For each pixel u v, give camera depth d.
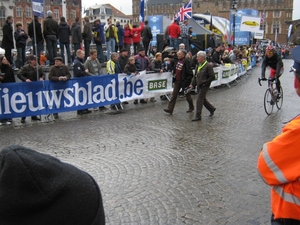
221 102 11.28
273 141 1.76
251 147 6.21
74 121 8.48
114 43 14.61
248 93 13.45
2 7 54.75
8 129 7.66
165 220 3.58
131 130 7.48
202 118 8.77
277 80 9.35
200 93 8.49
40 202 0.94
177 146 6.26
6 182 0.93
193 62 13.53
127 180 4.66
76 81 9.03
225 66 15.37
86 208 1.00
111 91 9.87
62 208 0.96
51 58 12.58
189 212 3.76
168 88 11.74
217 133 7.21
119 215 3.70
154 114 9.30
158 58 11.58
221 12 101.38
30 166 0.93
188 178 4.73
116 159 5.53
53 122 8.38
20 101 8.15
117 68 10.38
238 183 4.56
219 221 3.56
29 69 8.54
